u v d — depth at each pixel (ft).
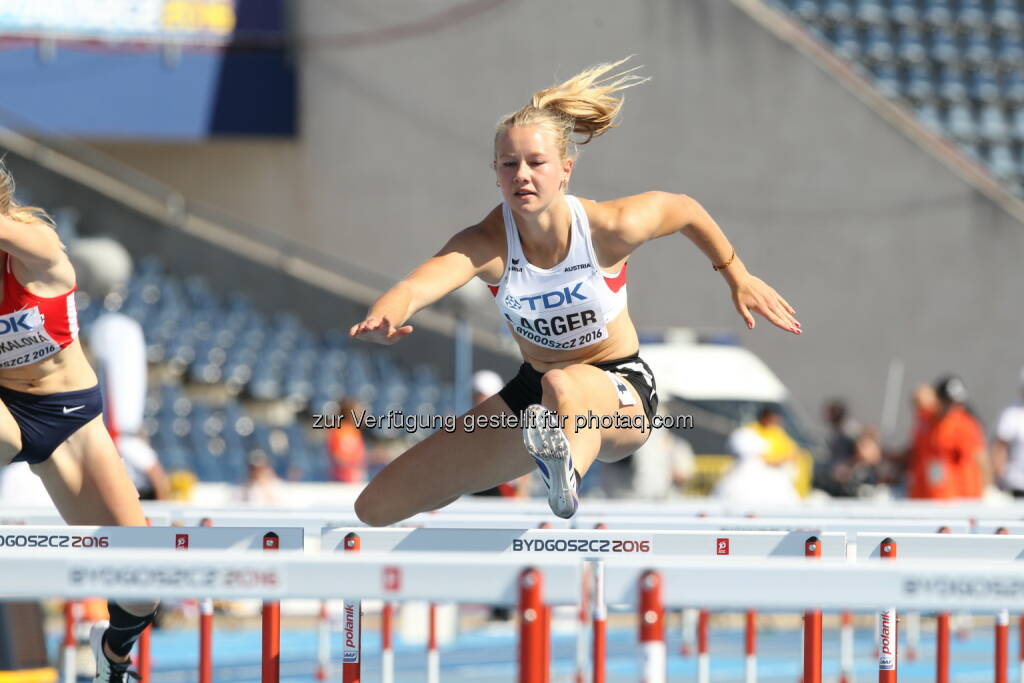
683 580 28.86
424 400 192.03
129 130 206.39
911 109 199.31
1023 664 54.90
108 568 29.84
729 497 118.32
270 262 205.16
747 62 194.70
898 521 52.75
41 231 42.83
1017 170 197.36
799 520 53.21
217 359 190.80
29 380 44.78
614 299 45.24
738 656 115.34
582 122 43.45
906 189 190.90
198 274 205.05
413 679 96.94
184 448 172.04
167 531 42.06
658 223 44.52
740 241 195.11
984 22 213.66
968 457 120.47
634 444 45.88
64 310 44.21
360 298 202.28
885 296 190.90
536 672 28.89
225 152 215.92
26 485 88.94
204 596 29.73
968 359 189.06
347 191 209.15
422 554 29.81
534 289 44.21
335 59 211.00
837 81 192.75
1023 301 188.03
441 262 41.81
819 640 44.55
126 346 95.20
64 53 204.64
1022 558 43.34
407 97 206.59
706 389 166.91
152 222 205.67
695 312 195.62
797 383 193.26
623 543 43.27
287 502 129.18
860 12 208.64
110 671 48.55
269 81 212.43
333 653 113.39
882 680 44.75
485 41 202.69
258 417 188.24
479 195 201.87
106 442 46.60
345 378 193.47
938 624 51.75
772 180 193.88
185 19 209.36
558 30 199.41
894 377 189.37
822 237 192.54
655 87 196.95
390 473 47.06
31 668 76.89
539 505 62.49
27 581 29.84
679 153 196.24
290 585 29.63
